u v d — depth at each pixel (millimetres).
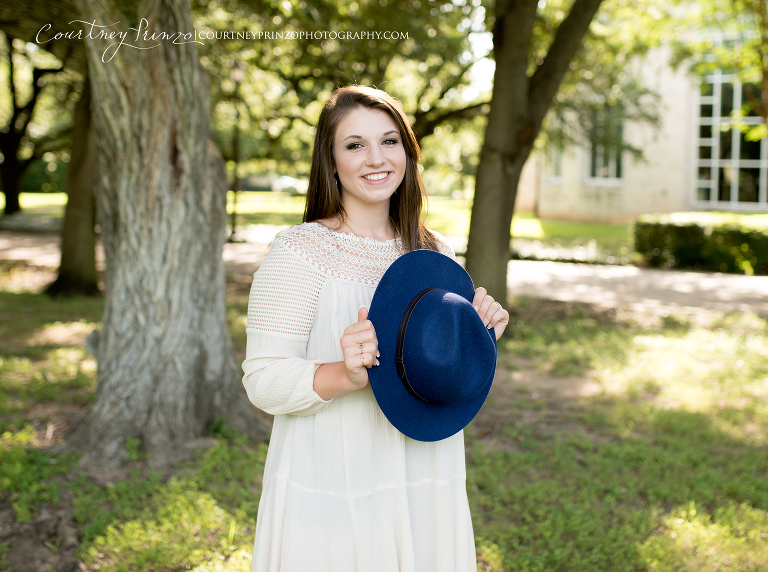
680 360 7023
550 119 15031
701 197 23109
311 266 1639
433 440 1647
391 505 1684
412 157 1872
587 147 15672
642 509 3670
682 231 14508
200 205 4398
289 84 12250
